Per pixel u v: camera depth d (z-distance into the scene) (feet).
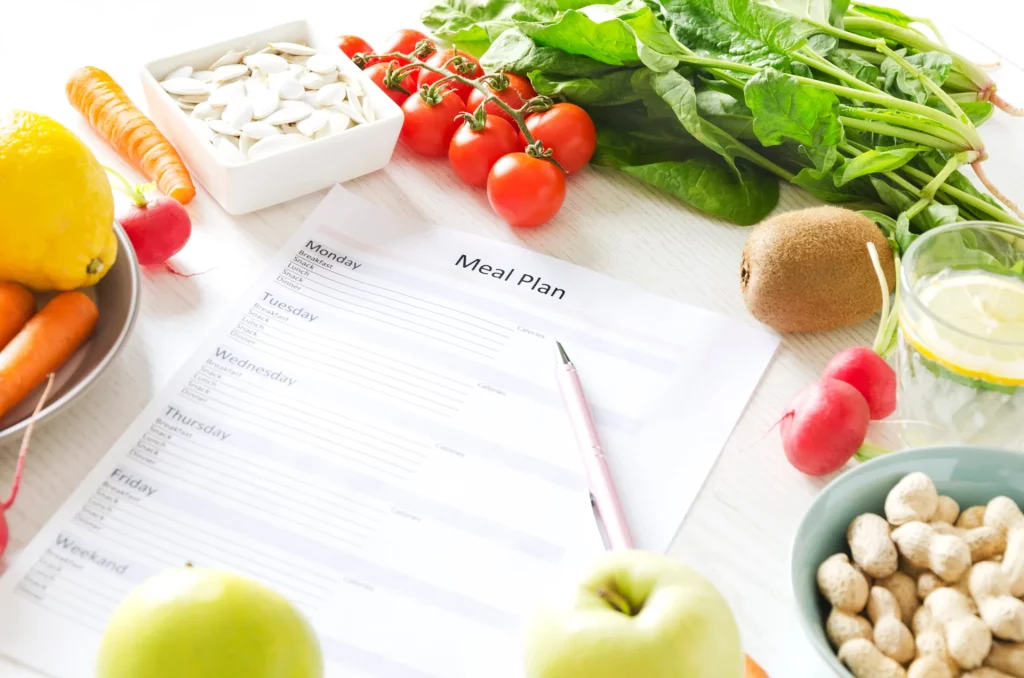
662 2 2.73
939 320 2.02
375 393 2.22
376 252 2.56
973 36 3.56
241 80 2.75
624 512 2.03
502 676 1.77
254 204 2.61
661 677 1.46
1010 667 1.63
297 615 1.57
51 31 3.18
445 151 2.84
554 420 2.20
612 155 2.81
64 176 2.06
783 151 2.74
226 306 2.39
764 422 2.22
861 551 1.78
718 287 2.53
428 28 2.99
